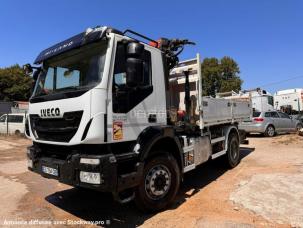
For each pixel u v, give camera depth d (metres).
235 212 5.09
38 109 5.24
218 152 7.85
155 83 5.38
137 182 4.70
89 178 4.25
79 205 5.75
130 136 4.80
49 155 5.27
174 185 5.50
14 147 15.35
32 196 6.39
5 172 8.99
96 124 4.29
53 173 4.82
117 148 4.74
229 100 8.48
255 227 4.46
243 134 9.73
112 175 4.28
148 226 4.68
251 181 6.88
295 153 10.81
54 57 5.41
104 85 4.41
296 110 24.45
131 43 4.42
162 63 5.61
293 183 6.60
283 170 7.98
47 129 4.97
